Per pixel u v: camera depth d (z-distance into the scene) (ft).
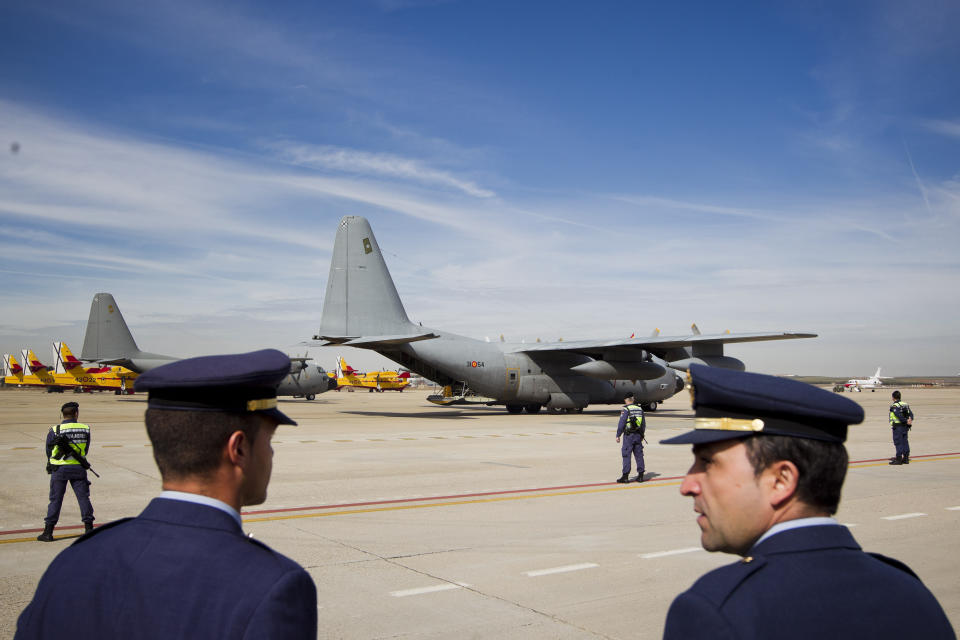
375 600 22.24
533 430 88.07
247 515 35.19
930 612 5.90
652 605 21.95
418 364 114.73
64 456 30.50
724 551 6.88
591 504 38.58
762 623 5.57
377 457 59.47
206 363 6.96
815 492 6.33
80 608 6.27
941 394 280.92
